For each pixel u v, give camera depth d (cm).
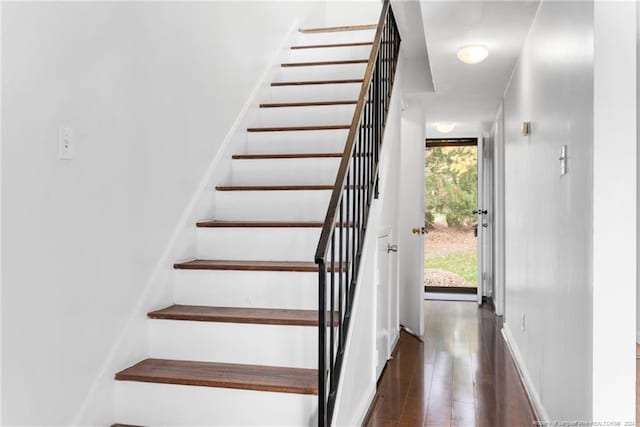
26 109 184
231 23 361
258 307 269
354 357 265
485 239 725
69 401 204
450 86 509
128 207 242
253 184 350
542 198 316
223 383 221
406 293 555
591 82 203
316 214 316
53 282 196
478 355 455
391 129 411
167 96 278
